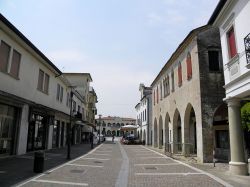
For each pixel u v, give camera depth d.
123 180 9.89
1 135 14.58
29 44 16.33
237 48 11.20
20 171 10.79
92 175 10.83
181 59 20.36
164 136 26.27
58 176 10.18
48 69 21.91
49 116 22.45
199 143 16.25
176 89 21.81
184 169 13.20
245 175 11.20
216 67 16.75
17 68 16.20
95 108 60.44
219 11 12.46
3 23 13.17
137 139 45.19
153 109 34.06
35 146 19.97
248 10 10.26
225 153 17.55
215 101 16.22
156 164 15.33
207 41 16.97
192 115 22.30
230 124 11.91
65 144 30.19
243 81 10.72
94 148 29.58
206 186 9.03
